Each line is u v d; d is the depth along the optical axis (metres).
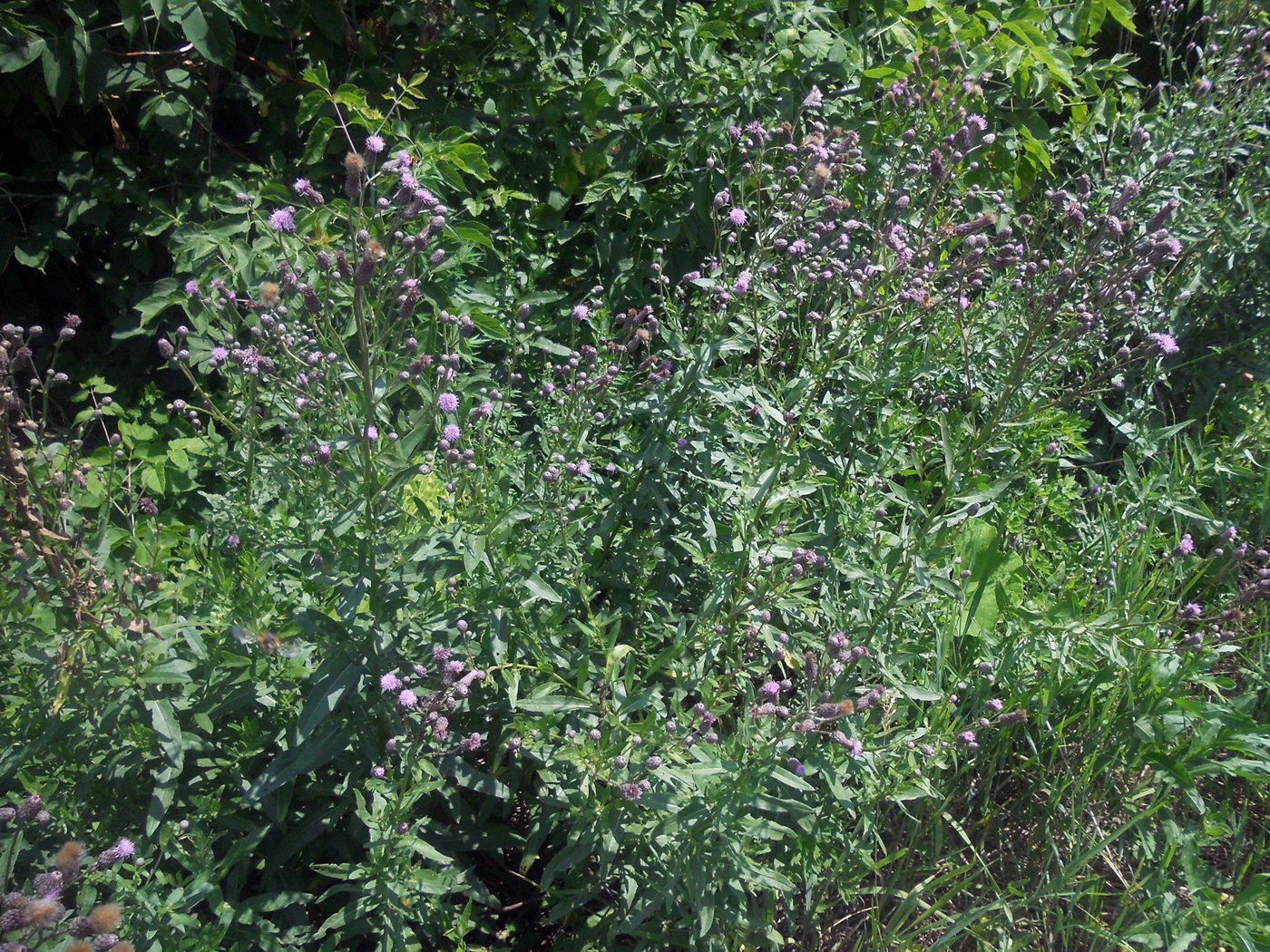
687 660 2.93
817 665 2.80
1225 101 5.03
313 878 2.75
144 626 2.50
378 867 2.43
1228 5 5.44
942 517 2.95
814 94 3.90
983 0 4.79
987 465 4.01
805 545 3.03
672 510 3.29
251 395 3.08
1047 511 4.14
